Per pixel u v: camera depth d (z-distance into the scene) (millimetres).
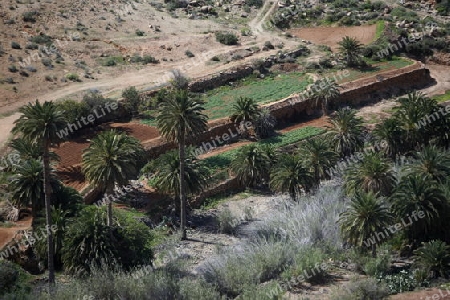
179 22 153125
